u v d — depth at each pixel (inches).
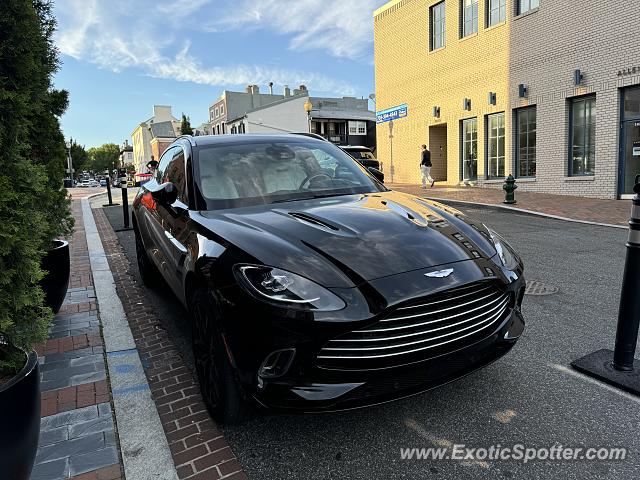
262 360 91.1
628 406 110.9
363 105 2266.2
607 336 151.4
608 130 488.4
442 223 119.8
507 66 604.4
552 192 557.3
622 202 459.5
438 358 95.3
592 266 236.7
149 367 140.0
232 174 142.5
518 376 126.7
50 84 135.2
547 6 542.6
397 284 93.0
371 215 119.7
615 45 474.6
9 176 90.4
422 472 91.0
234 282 96.6
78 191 1052.5
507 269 110.1
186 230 129.4
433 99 747.4
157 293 213.6
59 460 96.3
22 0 93.4
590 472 89.5
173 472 92.7
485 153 659.4
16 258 89.6
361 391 90.1
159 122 3216.0
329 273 94.6
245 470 93.1
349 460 95.2
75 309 189.0
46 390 124.3
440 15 720.3
